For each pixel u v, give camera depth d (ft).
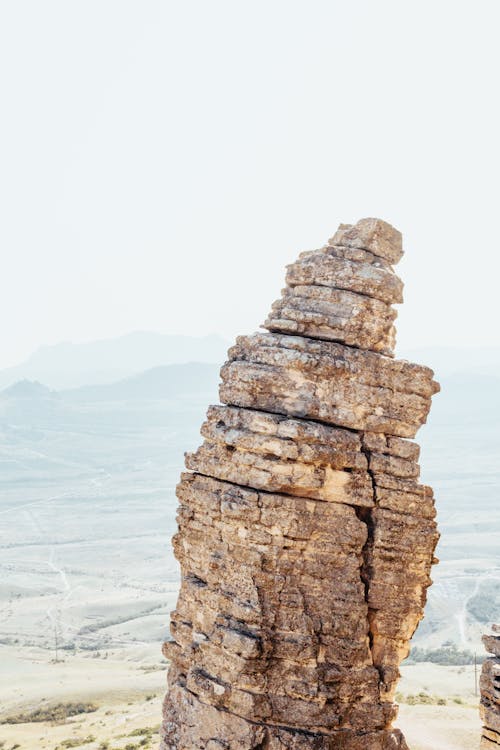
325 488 82.38
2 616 567.18
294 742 78.48
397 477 85.30
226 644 80.07
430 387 86.53
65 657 423.23
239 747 78.79
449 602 559.38
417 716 164.76
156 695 273.54
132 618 555.28
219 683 80.89
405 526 84.94
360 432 84.99
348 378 84.33
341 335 85.40
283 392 83.76
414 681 271.28
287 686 79.66
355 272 86.17
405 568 85.05
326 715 79.92
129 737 187.42
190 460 88.07
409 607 84.99
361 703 82.02
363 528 83.05
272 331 88.28
